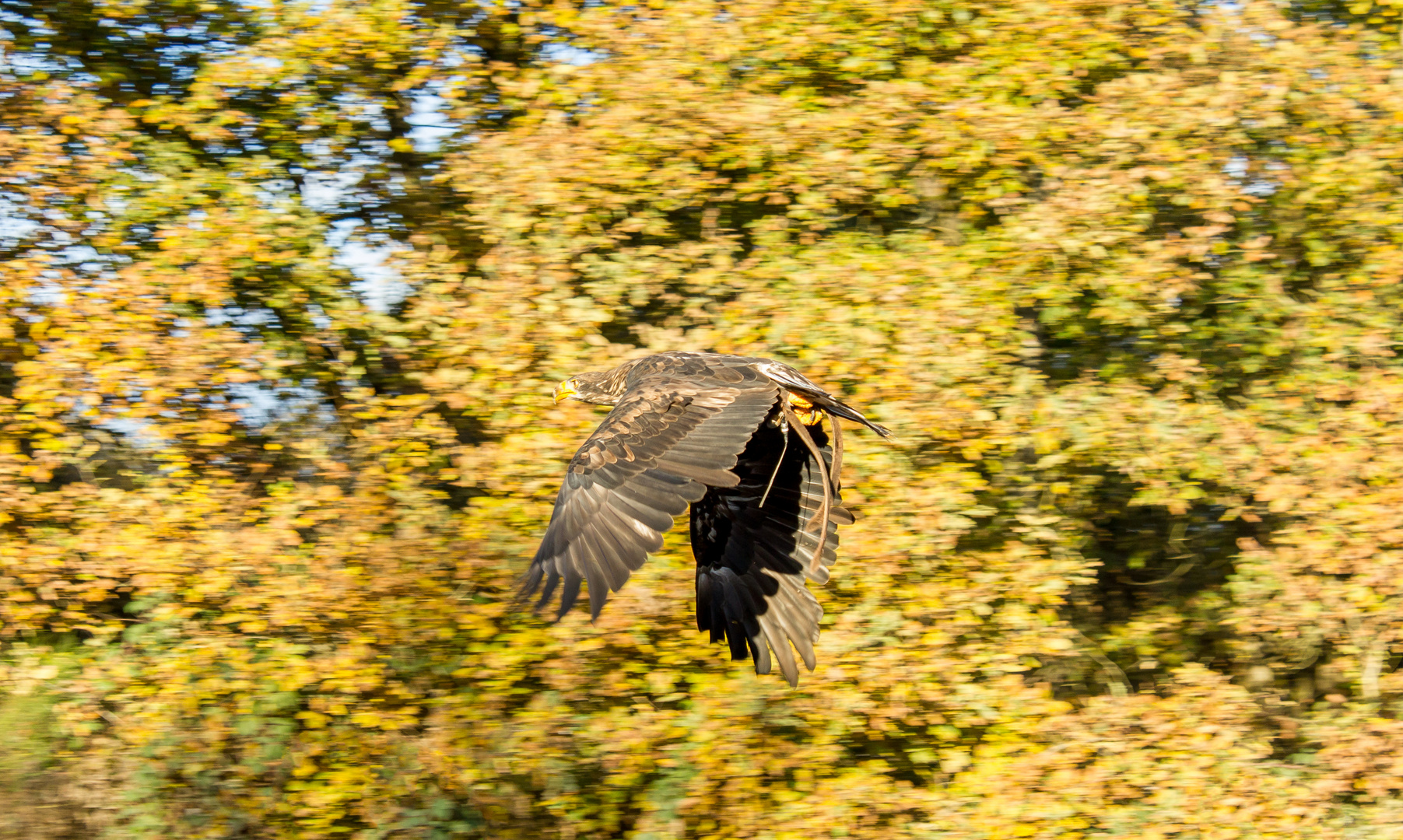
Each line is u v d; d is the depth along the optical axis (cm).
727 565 623
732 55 1358
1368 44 1429
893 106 1304
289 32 1395
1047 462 1264
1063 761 1215
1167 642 1459
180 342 1223
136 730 1193
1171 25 1403
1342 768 1252
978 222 1434
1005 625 1255
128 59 1466
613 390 616
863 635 1202
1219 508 1464
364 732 1244
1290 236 1403
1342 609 1244
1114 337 1408
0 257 1311
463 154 1365
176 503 1227
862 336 1204
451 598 1186
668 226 1373
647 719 1197
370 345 1359
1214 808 1202
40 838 1172
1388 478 1274
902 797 1220
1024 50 1366
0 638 1311
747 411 493
